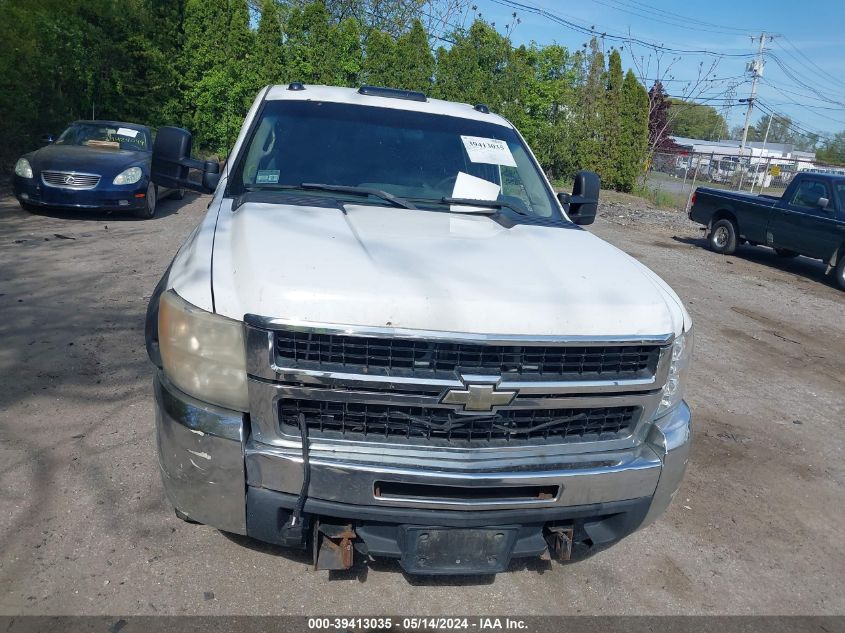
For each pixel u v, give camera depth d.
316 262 2.65
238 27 20.02
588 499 2.77
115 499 3.54
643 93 25.84
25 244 8.75
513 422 2.68
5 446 3.93
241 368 2.52
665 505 3.00
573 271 2.97
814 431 5.64
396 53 22.38
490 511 2.66
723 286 11.17
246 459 2.54
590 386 2.67
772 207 13.23
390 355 2.51
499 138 4.42
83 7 16.98
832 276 12.99
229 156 3.99
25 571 2.99
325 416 2.58
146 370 5.12
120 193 10.58
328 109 4.23
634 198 24.72
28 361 5.11
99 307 6.46
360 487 2.54
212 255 2.79
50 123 15.48
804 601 3.45
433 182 3.95
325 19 21.30
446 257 2.89
